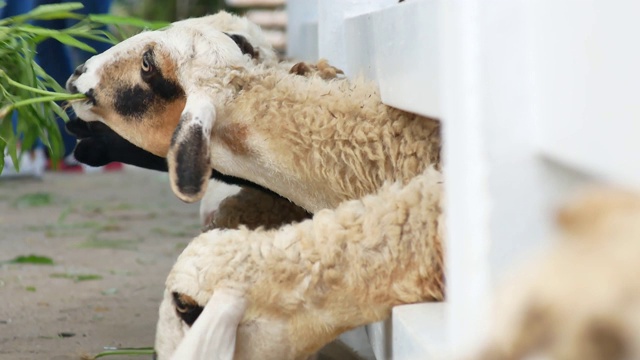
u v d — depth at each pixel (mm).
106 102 5203
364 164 4641
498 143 2514
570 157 2250
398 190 3957
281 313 3908
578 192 2203
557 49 2299
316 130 4676
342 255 3836
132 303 6758
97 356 5281
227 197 5426
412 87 3902
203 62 4941
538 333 1403
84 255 8633
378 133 4621
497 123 2508
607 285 1382
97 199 12602
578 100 2201
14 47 5477
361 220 3861
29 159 14406
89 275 7645
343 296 3855
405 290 3820
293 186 4832
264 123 4762
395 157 4590
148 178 15148
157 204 12227
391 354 3863
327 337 3955
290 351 3977
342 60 6238
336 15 6211
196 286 3957
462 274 2688
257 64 5043
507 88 2480
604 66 2096
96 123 5391
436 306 3750
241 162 4855
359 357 5137
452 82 2756
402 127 4598
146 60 5082
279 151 4750
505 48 2480
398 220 3830
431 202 3834
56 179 14758
